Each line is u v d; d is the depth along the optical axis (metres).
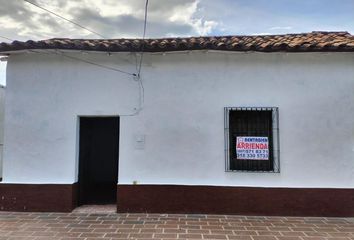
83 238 5.27
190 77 6.94
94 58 7.05
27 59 7.09
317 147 6.72
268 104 6.82
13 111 7.04
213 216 6.55
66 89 7.03
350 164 6.69
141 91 6.97
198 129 6.85
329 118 6.77
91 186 8.38
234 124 6.91
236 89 6.87
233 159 6.84
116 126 8.73
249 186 6.70
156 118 6.91
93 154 8.70
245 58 6.89
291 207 6.62
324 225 6.03
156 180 6.80
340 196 6.62
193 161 6.80
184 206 6.73
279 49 6.55
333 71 6.83
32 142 6.98
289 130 6.77
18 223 6.05
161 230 5.68
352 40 7.04
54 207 6.84
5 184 6.90
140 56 6.99
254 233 5.56
